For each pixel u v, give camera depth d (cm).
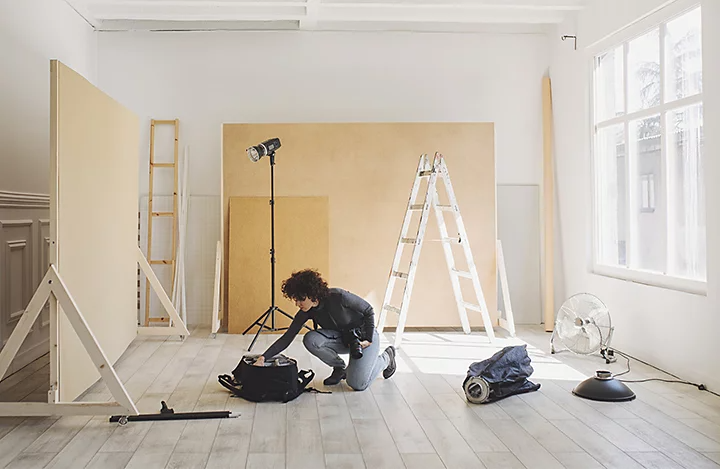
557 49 703
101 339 472
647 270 546
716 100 438
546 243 707
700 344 462
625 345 566
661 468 319
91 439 362
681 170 495
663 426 380
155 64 715
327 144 688
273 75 720
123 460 331
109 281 497
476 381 426
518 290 733
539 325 724
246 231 682
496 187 728
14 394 449
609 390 436
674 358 494
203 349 598
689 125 484
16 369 514
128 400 386
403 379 491
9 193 504
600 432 371
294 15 665
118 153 523
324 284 457
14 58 525
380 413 408
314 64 722
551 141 718
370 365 457
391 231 690
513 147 732
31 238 555
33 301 379
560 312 536
